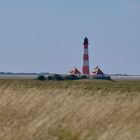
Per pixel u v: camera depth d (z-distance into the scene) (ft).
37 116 307.58
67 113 293.64
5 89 384.47
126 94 306.14
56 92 342.85
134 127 244.22
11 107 335.88
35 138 272.10
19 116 315.37
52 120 289.74
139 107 269.64
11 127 296.92
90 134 254.88
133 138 233.55
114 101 288.30
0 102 349.41
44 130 277.64
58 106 313.12
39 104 326.85
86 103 299.58
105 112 275.39
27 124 297.33
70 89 347.77
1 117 319.06
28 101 338.75
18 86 400.67
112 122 260.01
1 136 284.82
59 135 266.36
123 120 257.55
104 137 244.63
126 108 272.51
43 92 350.02
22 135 280.51
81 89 345.72
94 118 272.92
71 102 310.65
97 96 308.81
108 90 332.80
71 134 262.67
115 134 243.40
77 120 278.26
